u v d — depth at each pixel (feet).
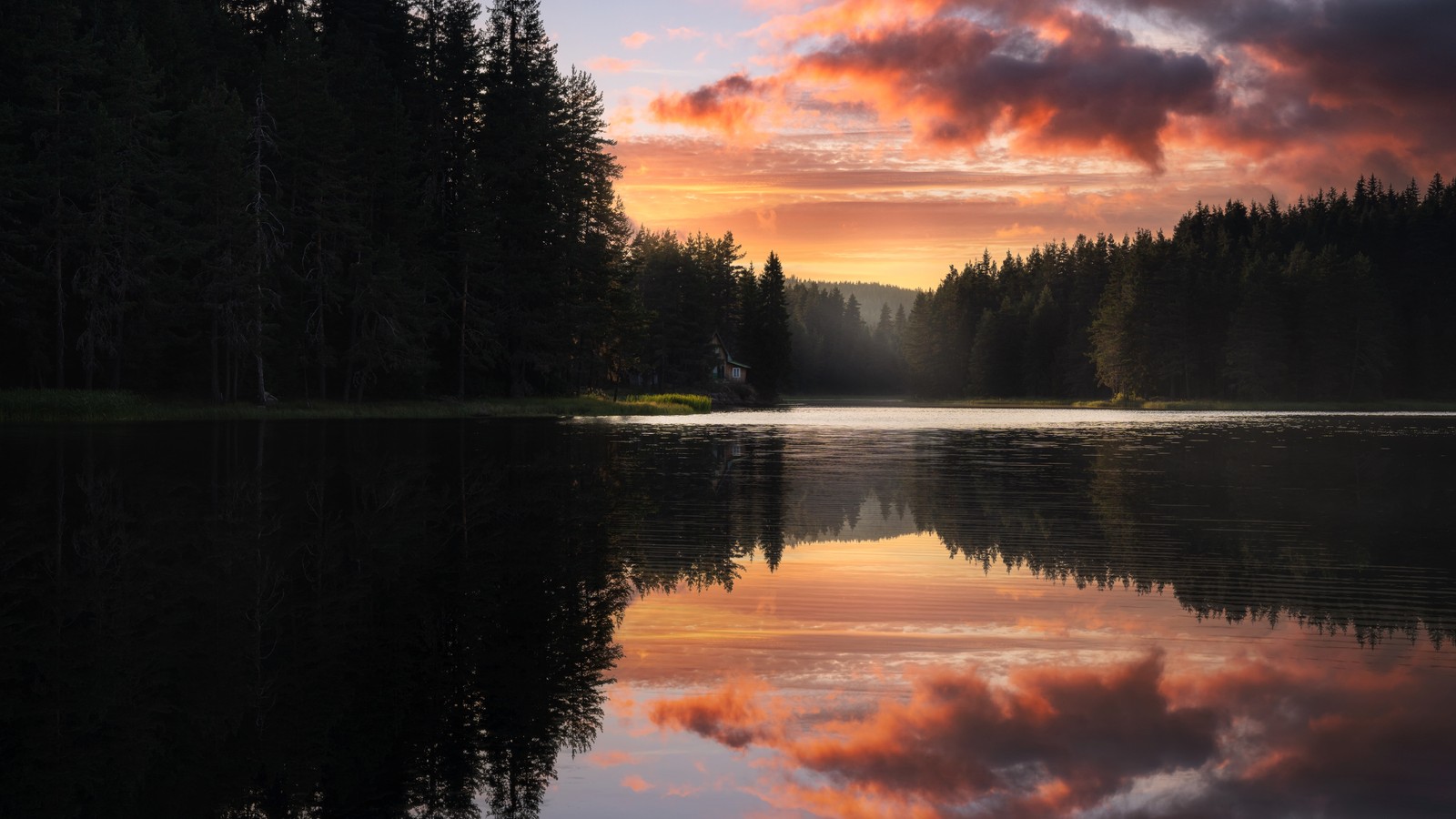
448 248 220.02
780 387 460.55
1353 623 33.65
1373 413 300.40
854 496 69.82
